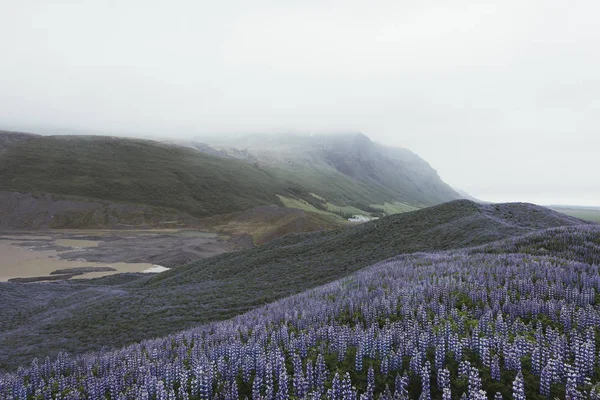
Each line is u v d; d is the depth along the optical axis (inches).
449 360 457.4
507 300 622.5
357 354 462.6
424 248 1956.2
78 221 6235.2
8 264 3698.3
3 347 1197.1
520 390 348.5
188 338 749.9
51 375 629.3
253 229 5792.3
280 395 401.1
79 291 2292.1
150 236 5467.5
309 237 3201.3
